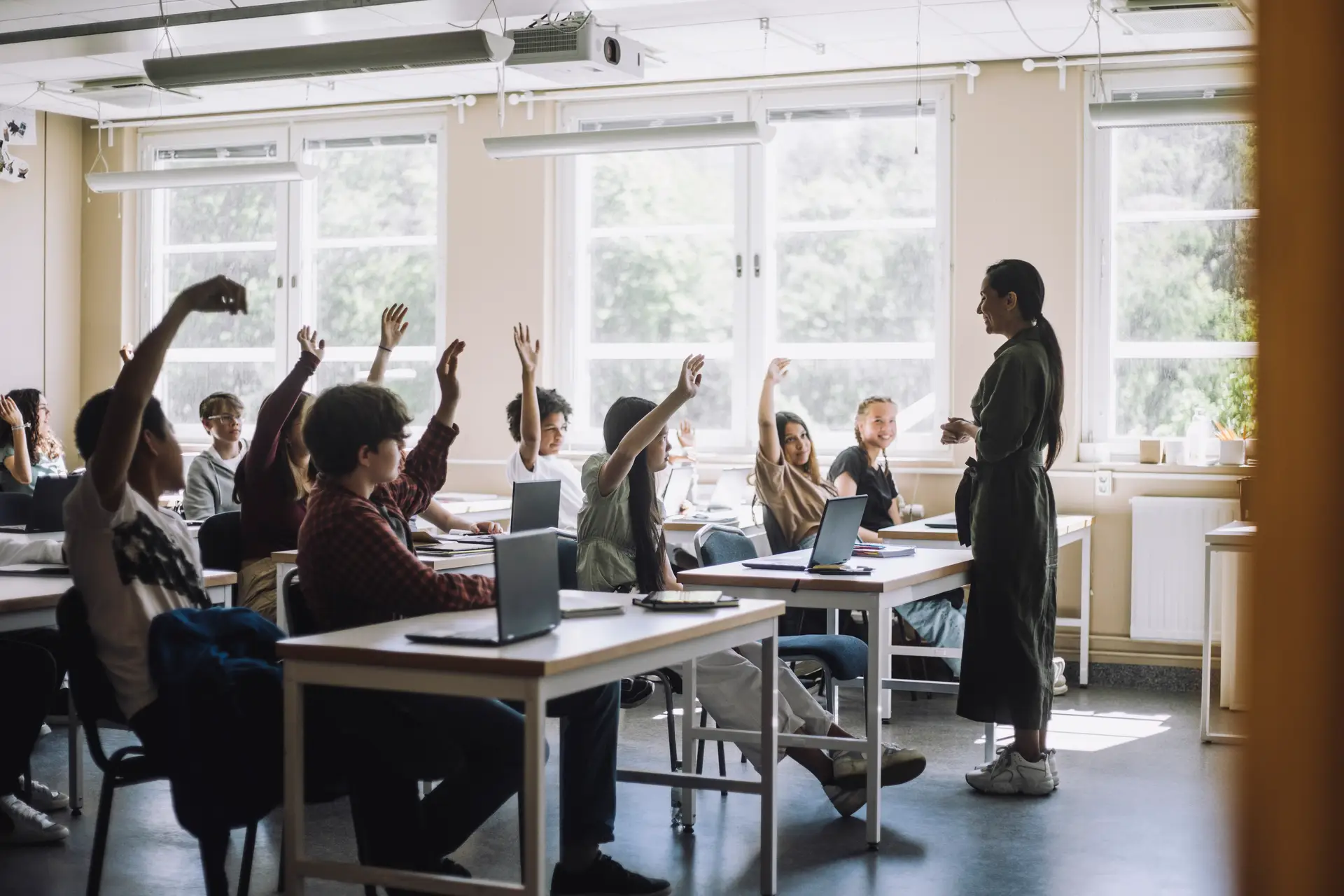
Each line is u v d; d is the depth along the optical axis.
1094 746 4.95
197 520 5.26
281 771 2.49
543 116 7.35
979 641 4.19
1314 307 0.43
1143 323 6.48
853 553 4.27
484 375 7.48
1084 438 6.52
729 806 4.08
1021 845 3.64
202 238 8.18
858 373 6.95
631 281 7.33
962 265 6.63
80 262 8.36
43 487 4.94
